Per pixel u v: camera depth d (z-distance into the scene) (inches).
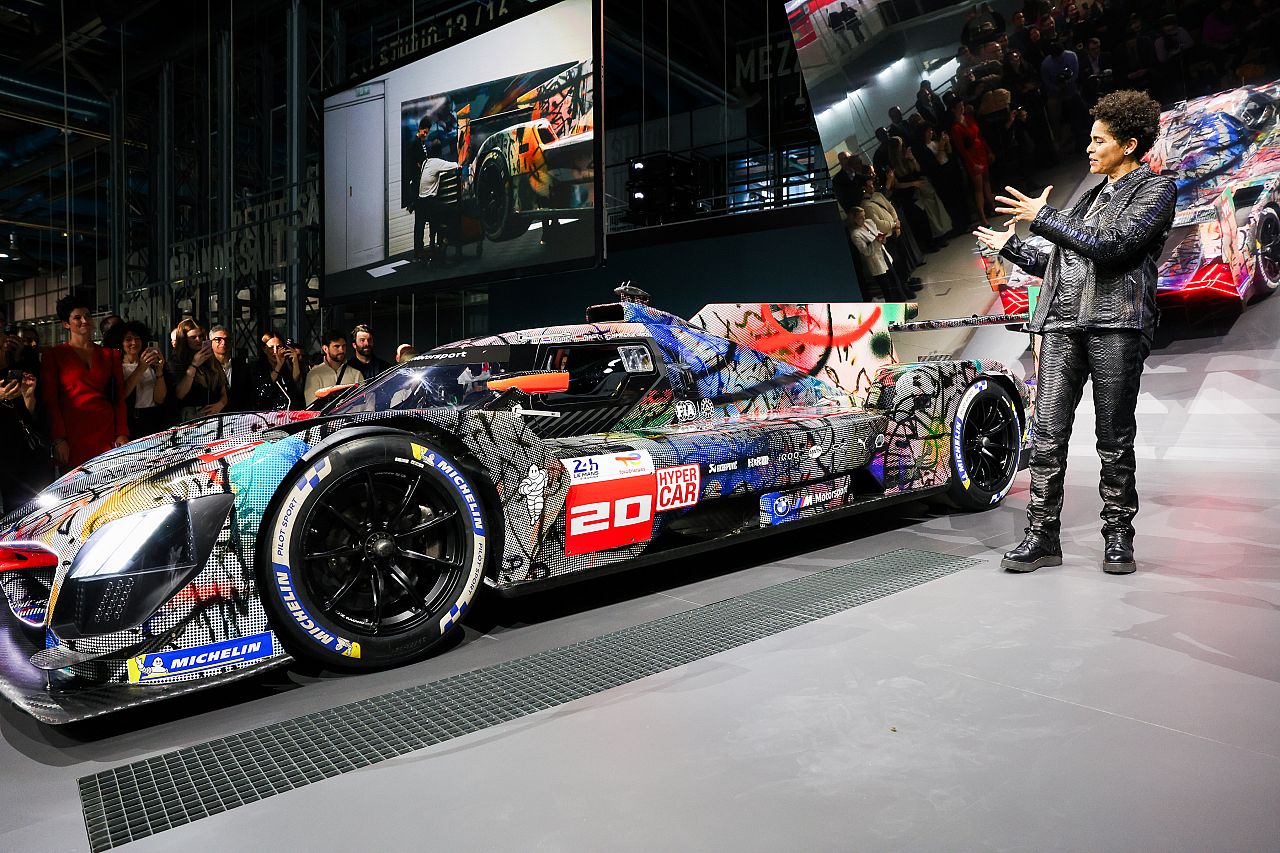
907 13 263.4
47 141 738.8
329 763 57.7
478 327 492.4
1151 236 93.8
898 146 278.7
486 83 302.8
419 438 79.2
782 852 44.2
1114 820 46.3
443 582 81.6
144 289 621.6
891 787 50.9
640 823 47.8
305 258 472.1
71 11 537.0
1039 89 246.4
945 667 71.0
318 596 75.5
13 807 52.9
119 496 69.6
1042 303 105.2
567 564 90.1
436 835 47.3
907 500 132.6
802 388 128.7
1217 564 103.9
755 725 60.7
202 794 53.8
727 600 95.4
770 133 505.7
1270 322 207.2
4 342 157.9
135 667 65.9
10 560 70.2
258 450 71.7
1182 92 219.0
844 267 348.2
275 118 600.4
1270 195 204.8
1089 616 84.1
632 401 107.1
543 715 64.6
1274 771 51.5
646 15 493.4
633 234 414.9
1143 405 231.3
